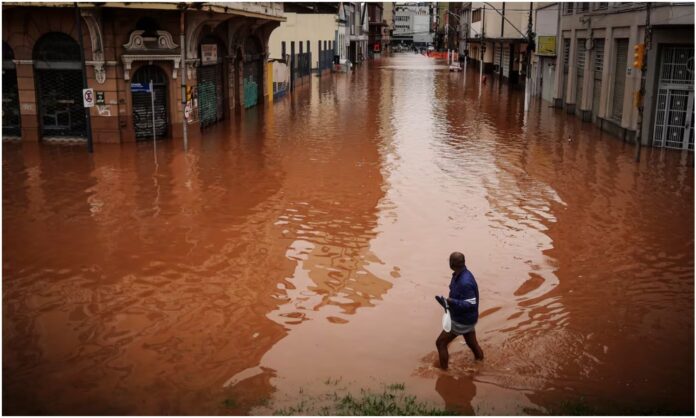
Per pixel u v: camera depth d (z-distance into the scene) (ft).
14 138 75.87
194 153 68.80
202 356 26.35
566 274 35.63
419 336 28.37
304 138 80.23
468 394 23.58
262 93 119.65
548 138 82.17
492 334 28.55
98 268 35.70
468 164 64.64
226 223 44.06
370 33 467.11
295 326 29.17
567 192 53.31
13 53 72.84
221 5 74.79
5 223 43.45
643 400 23.25
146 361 25.89
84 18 69.41
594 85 97.19
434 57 413.80
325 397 23.11
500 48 206.39
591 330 29.04
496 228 43.68
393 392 23.63
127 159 65.05
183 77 69.87
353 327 29.14
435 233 42.50
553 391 23.91
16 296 31.96
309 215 46.21
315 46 205.67
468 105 123.65
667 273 35.83
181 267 36.01
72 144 73.56
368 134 84.17
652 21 68.80
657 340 28.14
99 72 71.87
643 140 74.54
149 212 46.34
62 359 25.94
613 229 43.50
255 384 24.17
